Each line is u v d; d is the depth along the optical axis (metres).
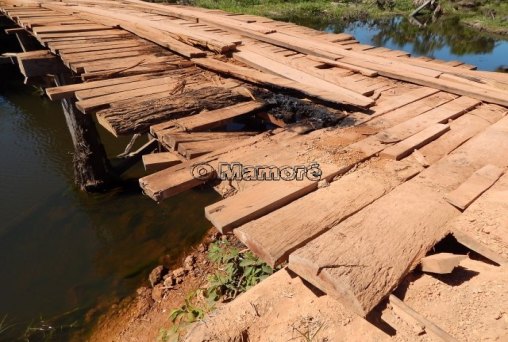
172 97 4.54
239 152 3.58
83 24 8.52
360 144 3.78
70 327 5.62
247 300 2.46
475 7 34.62
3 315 5.86
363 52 7.54
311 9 30.62
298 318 2.30
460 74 6.08
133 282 6.40
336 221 2.70
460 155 3.70
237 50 6.73
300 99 4.83
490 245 2.47
